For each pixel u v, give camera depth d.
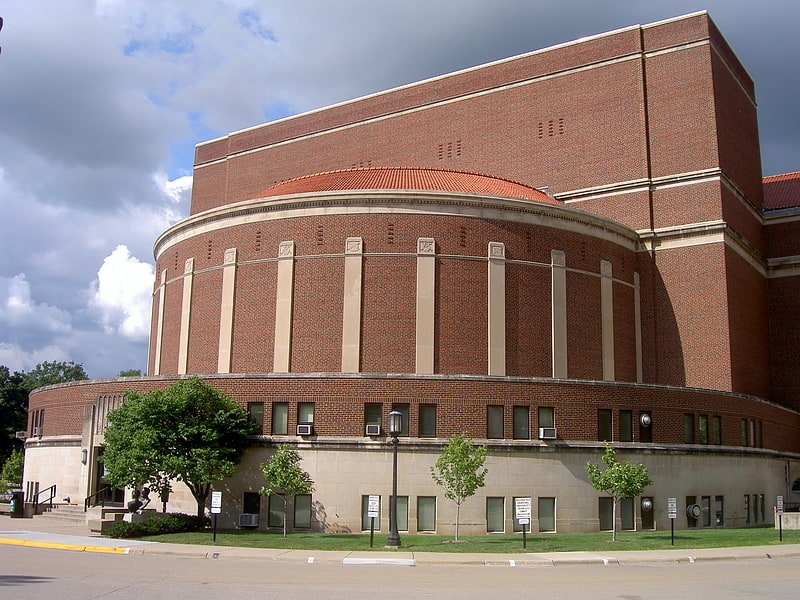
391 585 20.59
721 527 42.69
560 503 37.25
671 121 55.88
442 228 46.56
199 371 50.25
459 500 33.81
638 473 33.22
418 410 37.06
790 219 60.78
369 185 49.91
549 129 60.50
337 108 72.25
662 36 57.25
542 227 48.41
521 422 37.84
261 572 23.34
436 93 66.56
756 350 56.34
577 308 48.75
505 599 18.30
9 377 97.12
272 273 47.94
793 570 25.00
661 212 55.00
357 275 46.03
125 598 17.83
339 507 36.31
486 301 46.12
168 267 55.97
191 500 38.69
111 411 41.69
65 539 32.31
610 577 22.94
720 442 43.94
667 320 53.38
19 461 69.31
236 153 78.31
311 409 37.66
